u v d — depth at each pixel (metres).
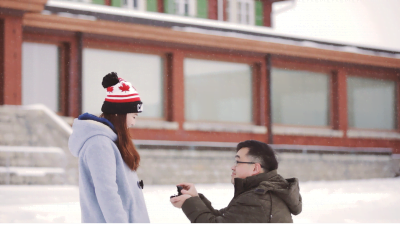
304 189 12.88
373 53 19.08
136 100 2.65
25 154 11.80
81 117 2.61
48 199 8.93
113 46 14.68
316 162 17.27
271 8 20.44
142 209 2.66
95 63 14.45
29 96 13.56
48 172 11.55
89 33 14.26
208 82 16.31
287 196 2.55
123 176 2.56
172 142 14.84
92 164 2.44
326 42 18.06
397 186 14.11
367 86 19.97
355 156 18.33
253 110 17.14
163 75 15.50
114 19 14.16
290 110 18.12
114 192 2.43
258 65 17.23
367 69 19.81
